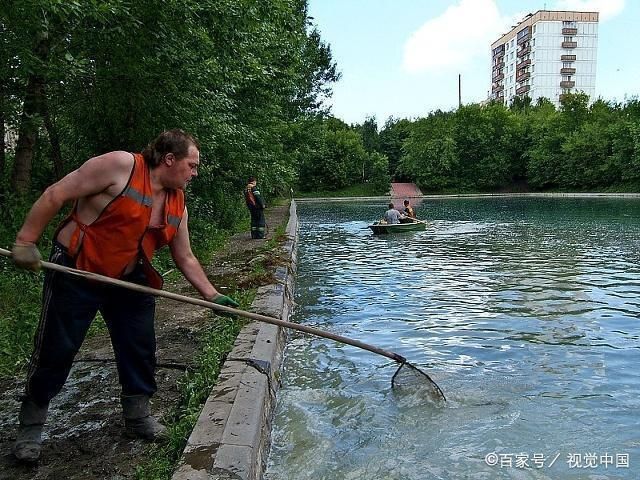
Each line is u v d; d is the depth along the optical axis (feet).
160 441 10.92
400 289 30.37
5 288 19.58
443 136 179.42
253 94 42.22
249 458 9.89
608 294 27.89
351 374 17.53
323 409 14.99
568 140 155.02
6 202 25.02
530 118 183.42
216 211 48.85
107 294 10.21
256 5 28.37
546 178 164.96
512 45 327.88
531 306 25.67
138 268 10.34
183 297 10.46
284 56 45.50
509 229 63.31
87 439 11.02
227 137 35.83
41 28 18.66
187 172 9.95
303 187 174.19
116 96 26.86
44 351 9.70
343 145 176.65
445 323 23.09
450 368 17.84
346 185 176.45
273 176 58.75
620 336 20.88
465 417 14.37
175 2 22.25
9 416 11.94
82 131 33.22
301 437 13.39
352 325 23.17
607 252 43.09
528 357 18.74
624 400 15.25
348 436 13.46
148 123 29.22
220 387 12.94
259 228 44.06
